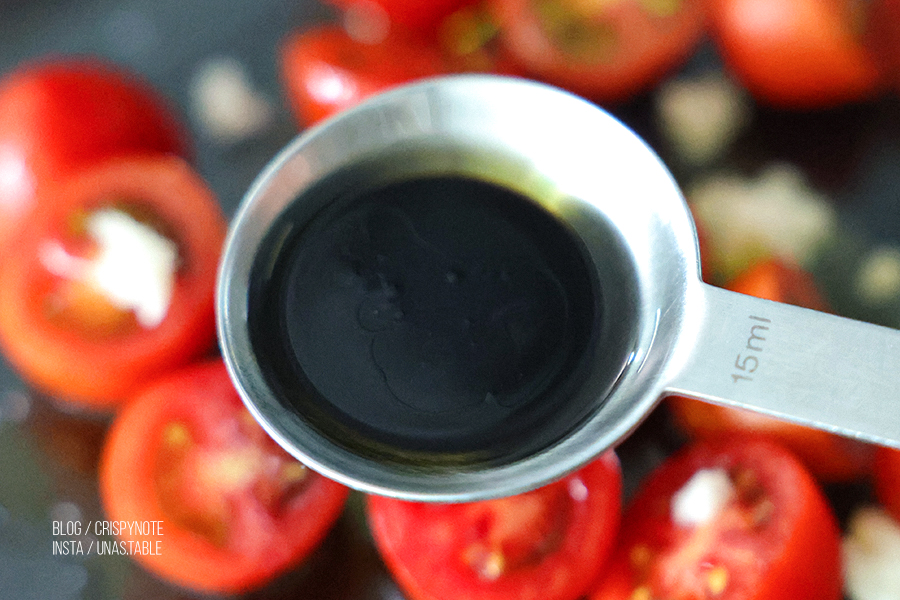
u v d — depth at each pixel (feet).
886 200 0.75
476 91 0.59
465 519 0.62
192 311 0.68
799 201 0.75
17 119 0.72
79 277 0.68
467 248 0.58
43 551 0.68
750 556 0.61
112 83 0.74
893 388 0.53
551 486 0.63
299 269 0.58
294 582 0.67
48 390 0.72
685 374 0.53
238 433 0.66
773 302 0.54
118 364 0.67
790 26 0.72
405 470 0.54
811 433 0.64
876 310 0.72
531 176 0.60
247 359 0.55
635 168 0.58
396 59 0.73
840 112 0.77
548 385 0.56
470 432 0.55
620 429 0.53
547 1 0.76
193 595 0.67
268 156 0.79
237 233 0.57
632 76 0.75
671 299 0.55
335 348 0.57
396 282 0.58
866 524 0.65
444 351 0.57
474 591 0.62
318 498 0.65
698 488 0.62
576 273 0.58
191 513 0.65
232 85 0.81
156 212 0.70
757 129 0.78
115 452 0.66
